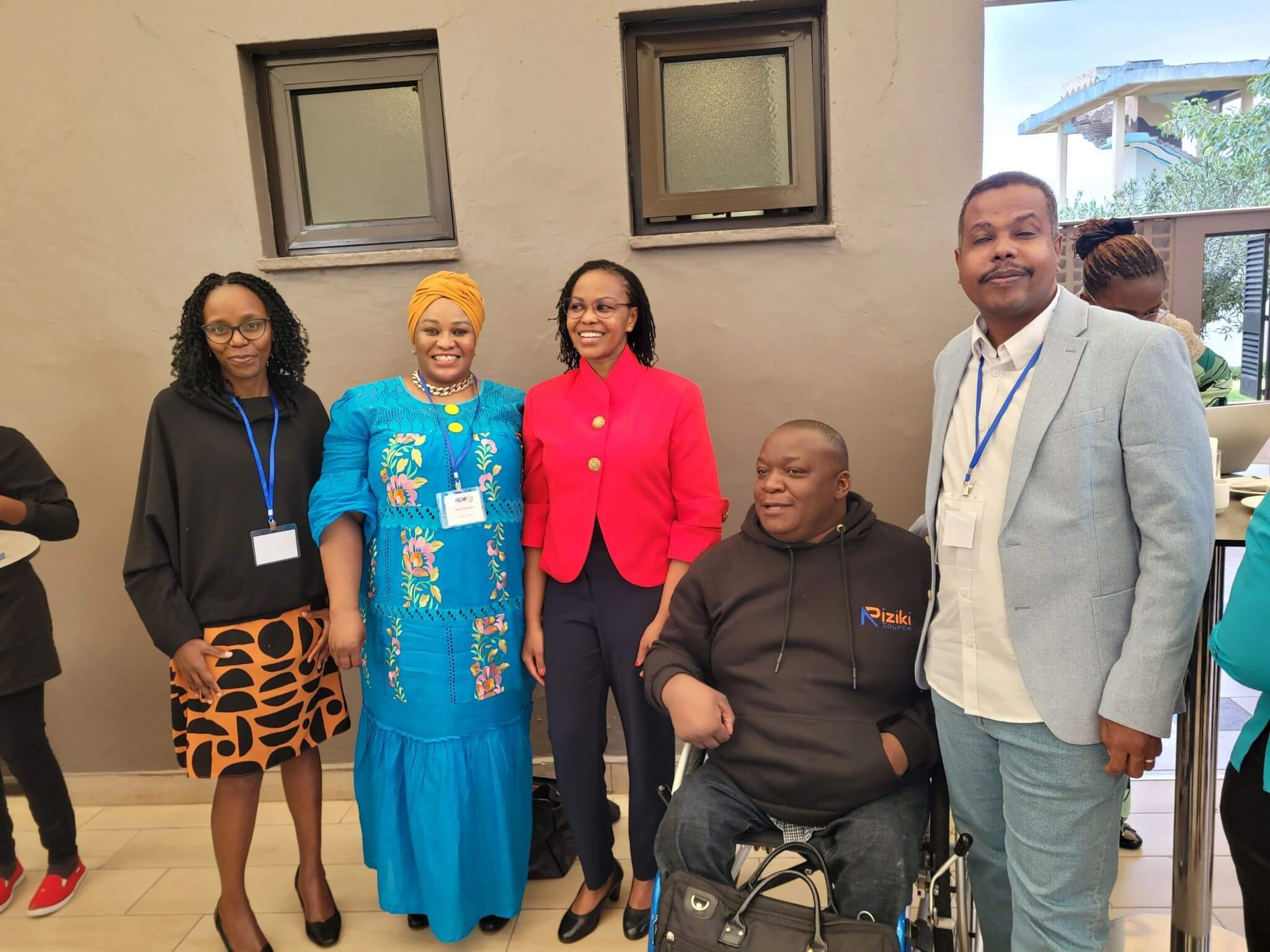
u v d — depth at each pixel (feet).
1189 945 4.59
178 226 7.33
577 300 5.63
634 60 7.05
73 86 7.19
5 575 6.35
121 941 6.30
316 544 5.81
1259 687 3.06
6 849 6.79
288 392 5.91
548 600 6.00
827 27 6.63
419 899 6.00
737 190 7.14
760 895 4.17
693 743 4.72
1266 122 17.97
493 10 6.83
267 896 6.78
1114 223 7.63
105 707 8.15
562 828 7.06
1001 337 4.07
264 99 7.36
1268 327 13.73
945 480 4.36
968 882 4.83
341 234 7.52
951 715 4.34
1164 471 3.47
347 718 6.26
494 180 7.07
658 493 5.68
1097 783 3.82
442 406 5.79
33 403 7.66
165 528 5.46
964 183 6.67
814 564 5.06
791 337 7.06
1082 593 3.71
